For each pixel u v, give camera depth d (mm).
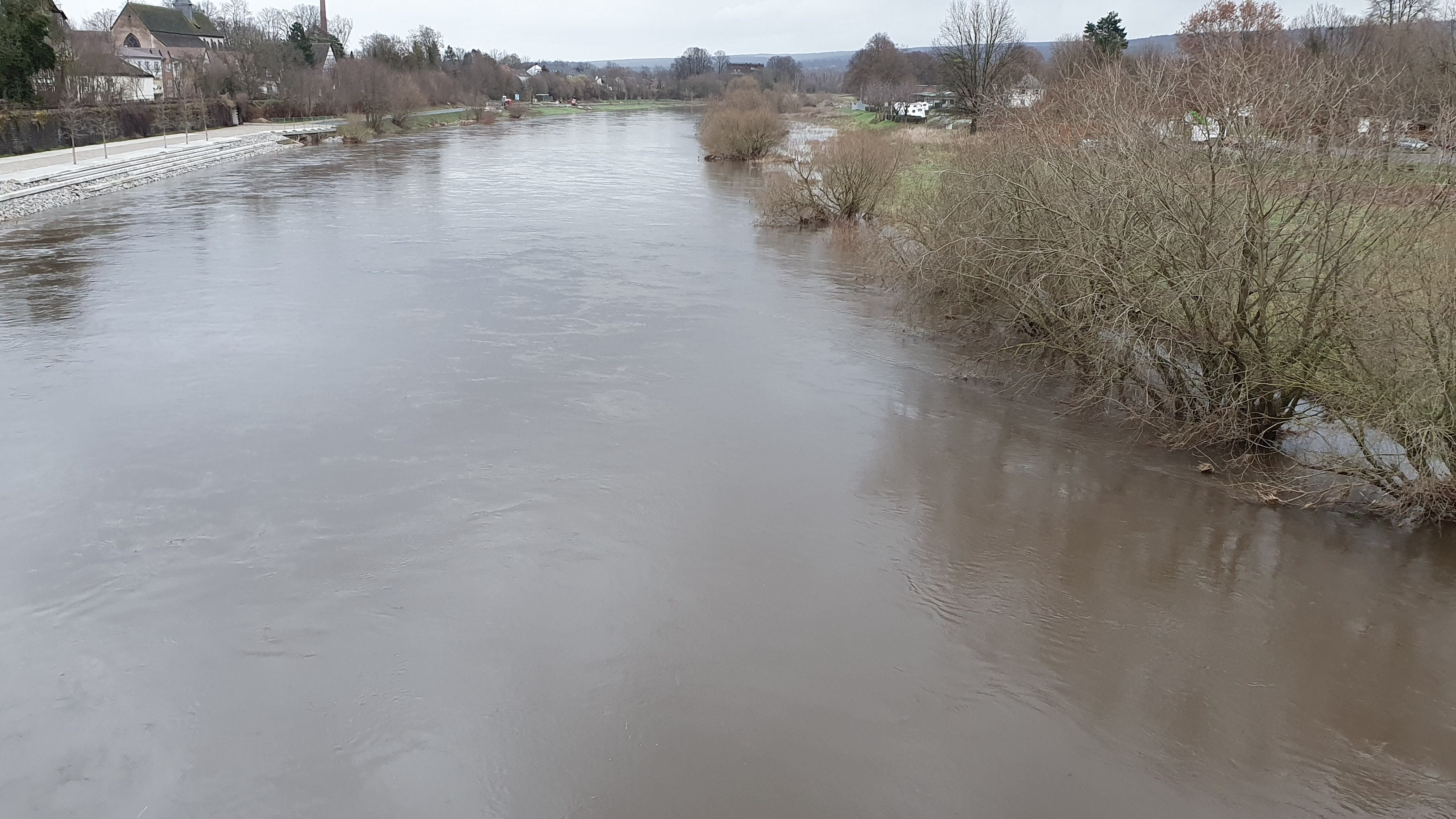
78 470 12016
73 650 8555
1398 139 10711
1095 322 13828
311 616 9047
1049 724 7727
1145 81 13047
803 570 9969
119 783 7055
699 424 13766
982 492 11781
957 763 7285
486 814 6789
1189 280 11805
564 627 8914
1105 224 13016
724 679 8219
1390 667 8469
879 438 13375
